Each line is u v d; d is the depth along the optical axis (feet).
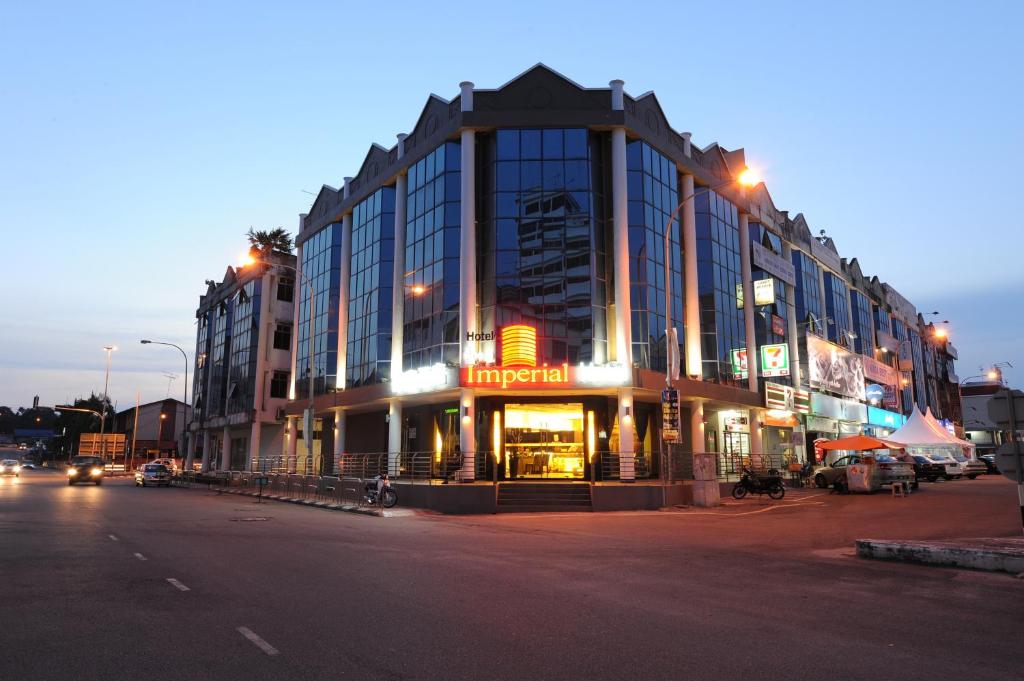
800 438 127.75
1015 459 38.24
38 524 56.49
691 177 113.60
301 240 146.72
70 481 153.28
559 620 23.80
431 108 105.81
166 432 300.20
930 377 254.47
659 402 100.99
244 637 21.17
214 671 17.81
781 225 145.18
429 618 23.90
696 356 106.83
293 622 23.16
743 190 127.95
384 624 22.97
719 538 51.24
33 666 18.20
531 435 95.35
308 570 34.24
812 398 140.46
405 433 109.40
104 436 245.24
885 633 22.44
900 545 38.65
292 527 57.77
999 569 34.81
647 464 99.19
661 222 103.24
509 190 96.68
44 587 29.27
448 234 98.37
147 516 66.39
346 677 17.39
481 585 30.50
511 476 93.66
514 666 18.42
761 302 124.88
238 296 179.22
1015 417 37.96
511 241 95.55
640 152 100.78
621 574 34.04
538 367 88.89
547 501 81.71
